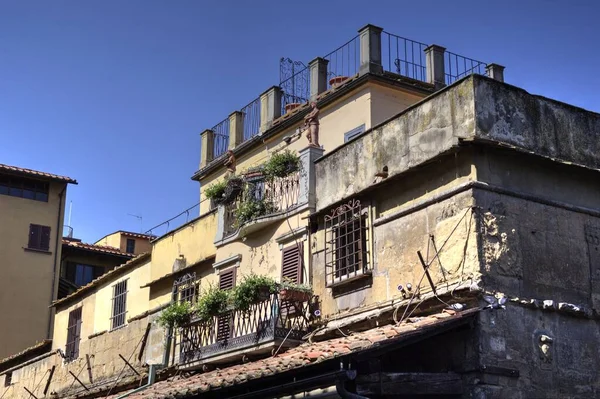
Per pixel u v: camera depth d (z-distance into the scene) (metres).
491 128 13.64
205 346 17.86
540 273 13.39
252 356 16.70
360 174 15.86
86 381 24.81
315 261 16.48
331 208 16.22
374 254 15.02
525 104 14.25
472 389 12.16
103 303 25.42
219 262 19.61
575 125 14.90
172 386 15.98
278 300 16.08
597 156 15.02
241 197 19.11
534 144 14.12
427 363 12.91
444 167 13.93
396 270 14.42
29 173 34.75
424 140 14.45
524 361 12.62
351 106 20.92
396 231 14.61
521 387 12.45
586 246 14.16
